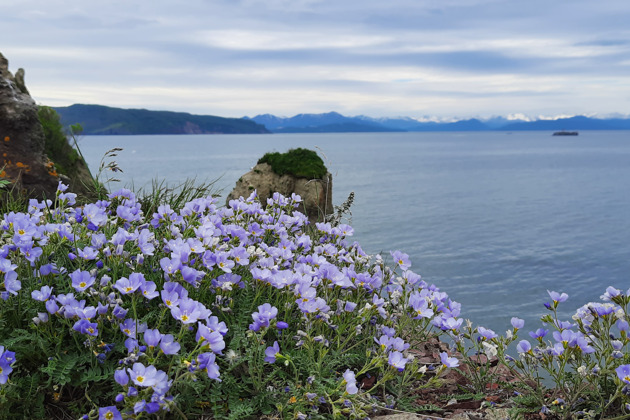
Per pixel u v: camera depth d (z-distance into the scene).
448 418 3.40
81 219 3.99
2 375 2.72
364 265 4.62
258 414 3.19
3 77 9.04
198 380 3.00
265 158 9.56
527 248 29.92
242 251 3.75
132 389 2.55
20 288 3.09
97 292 3.02
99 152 177.38
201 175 71.19
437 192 64.75
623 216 45.16
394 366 3.24
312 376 3.14
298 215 5.42
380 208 47.56
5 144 8.57
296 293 3.49
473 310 17.58
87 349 3.11
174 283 3.13
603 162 139.12
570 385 3.60
